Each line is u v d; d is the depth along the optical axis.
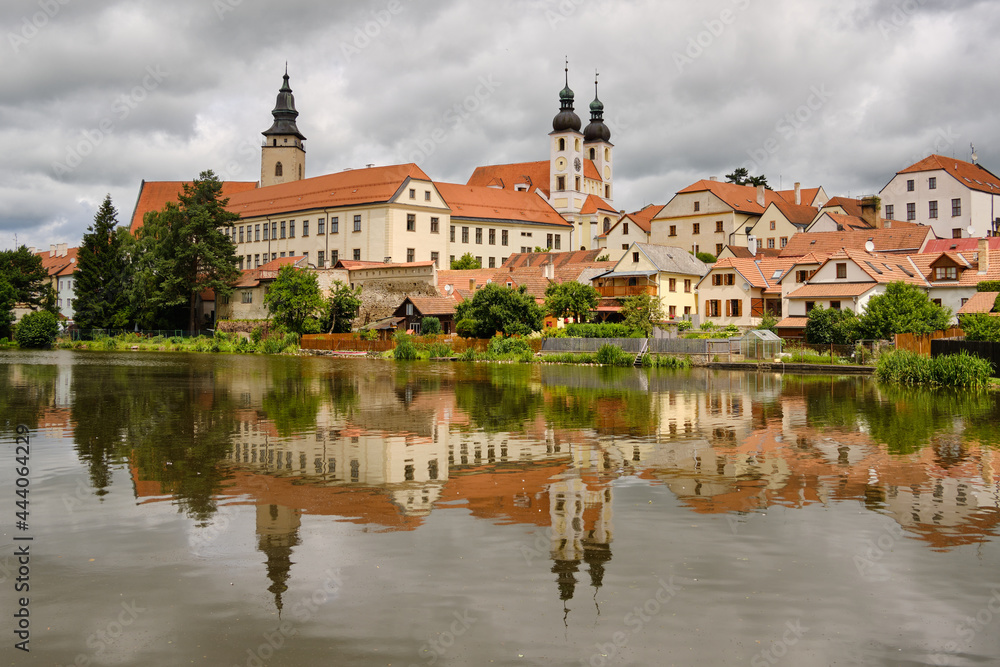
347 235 120.00
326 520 14.82
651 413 30.09
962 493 17.00
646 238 122.00
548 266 98.31
